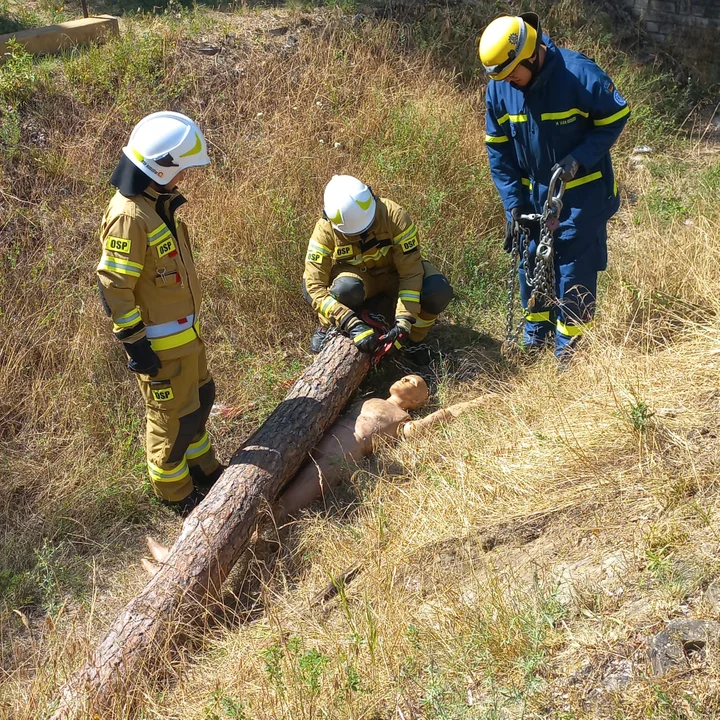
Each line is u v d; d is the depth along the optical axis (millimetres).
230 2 8211
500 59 3811
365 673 2684
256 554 3738
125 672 2980
